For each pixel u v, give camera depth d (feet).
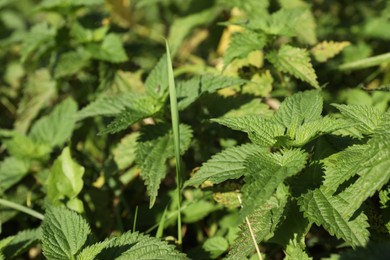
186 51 4.29
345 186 2.98
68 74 3.87
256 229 3.05
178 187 3.18
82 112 3.45
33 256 3.49
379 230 3.06
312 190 3.00
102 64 3.86
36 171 3.67
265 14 3.75
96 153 3.81
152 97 3.39
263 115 3.41
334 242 3.24
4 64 4.80
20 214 3.57
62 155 3.43
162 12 5.17
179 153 3.17
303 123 3.09
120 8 4.39
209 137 3.58
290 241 3.08
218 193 3.29
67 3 3.90
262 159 2.95
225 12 4.03
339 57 3.88
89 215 3.51
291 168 2.92
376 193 3.21
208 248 3.30
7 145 3.68
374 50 4.02
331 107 3.55
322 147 3.07
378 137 2.89
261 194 2.85
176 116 3.14
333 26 4.24
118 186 3.57
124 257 3.02
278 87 3.61
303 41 3.75
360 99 3.62
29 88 4.05
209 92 3.34
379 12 4.33
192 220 3.43
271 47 3.51
